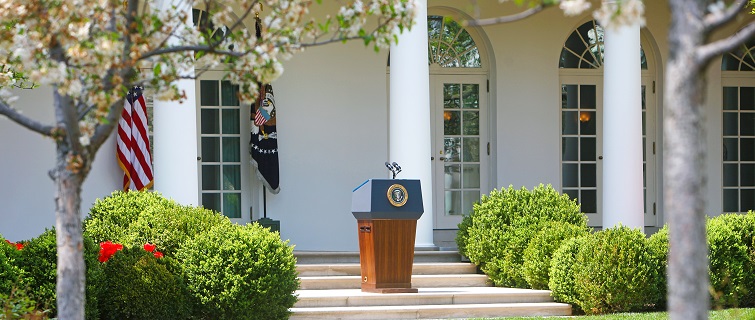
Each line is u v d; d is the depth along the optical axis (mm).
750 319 9641
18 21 5781
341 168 15383
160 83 5633
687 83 3822
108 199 11492
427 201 13305
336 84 15414
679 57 3850
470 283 12883
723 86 16500
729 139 16547
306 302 11117
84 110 5512
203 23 5918
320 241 15273
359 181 15430
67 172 5332
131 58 5363
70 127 5289
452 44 16016
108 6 5742
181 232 10961
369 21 15094
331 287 12391
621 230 11594
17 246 10039
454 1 15625
